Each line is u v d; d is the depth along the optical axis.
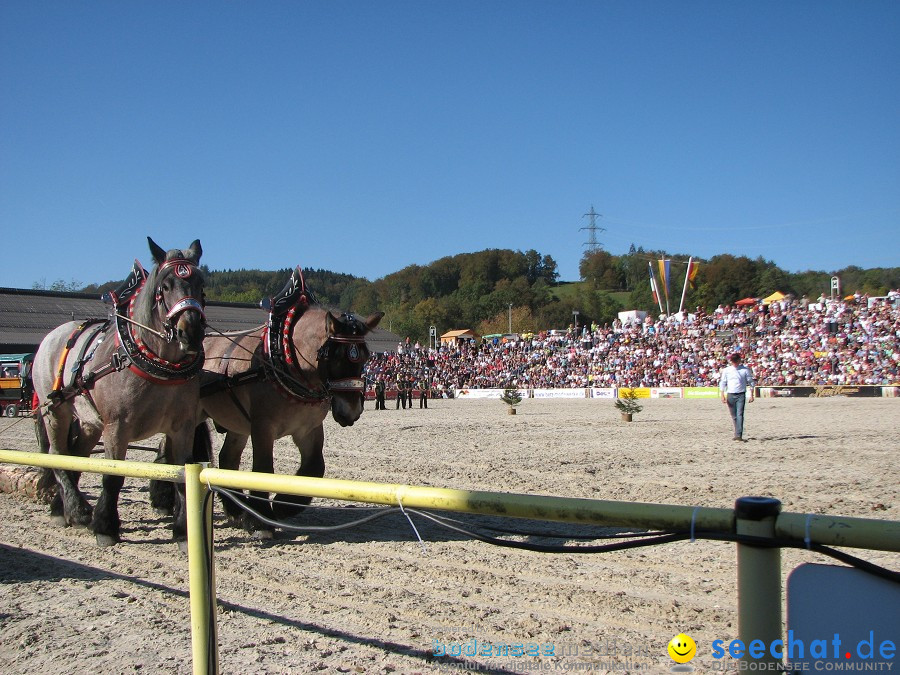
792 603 1.98
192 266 6.11
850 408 24.92
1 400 27.33
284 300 6.96
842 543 1.89
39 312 37.91
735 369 14.29
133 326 6.23
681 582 4.97
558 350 51.12
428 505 2.57
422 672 3.60
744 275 96.44
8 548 6.38
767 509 2.00
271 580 5.27
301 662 3.76
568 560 5.61
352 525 2.96
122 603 4.82
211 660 3.15
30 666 3.81
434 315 104.38
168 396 6.24
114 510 6.50
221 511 8.04
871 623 1.85
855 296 43.16
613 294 123.56
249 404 6.98
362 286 144.75
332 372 6.54
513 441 15.20
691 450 12.73
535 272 135.62
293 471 11.09
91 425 6.92
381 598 4.79
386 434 17.44
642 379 42.38
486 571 5.37
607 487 8.78
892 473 9.48
